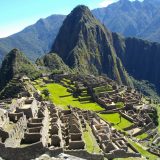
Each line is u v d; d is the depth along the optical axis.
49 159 38.81
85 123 114.44
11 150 67.31
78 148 80.69
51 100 183.00
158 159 113.25
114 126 153.12
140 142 137.75
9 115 88.75
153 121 181.50
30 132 78.50
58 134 83.81
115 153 90.50
